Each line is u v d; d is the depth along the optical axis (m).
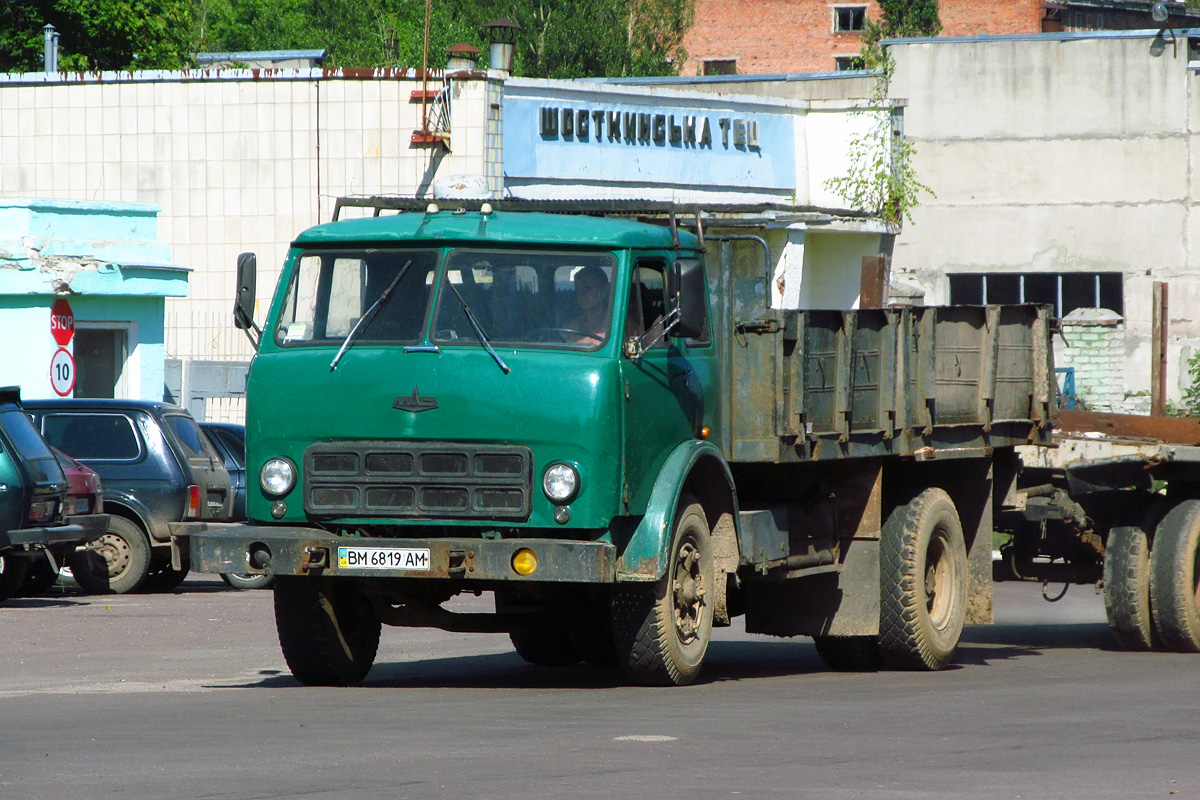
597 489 23.23
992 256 105.94
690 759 17.75
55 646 33.12
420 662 31.25
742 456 25.94
